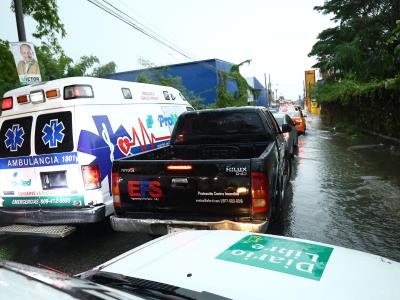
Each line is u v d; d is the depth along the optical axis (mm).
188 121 6555
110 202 5406
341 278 2076
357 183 8781
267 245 2561
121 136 5906
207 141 6484
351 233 5500
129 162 4523
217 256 2365
